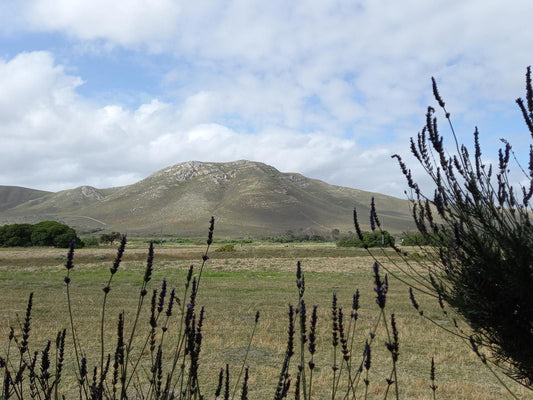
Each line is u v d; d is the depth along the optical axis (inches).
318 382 371.2
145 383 328.8
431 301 844.0
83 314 670.5
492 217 140.5
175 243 4938.5
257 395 342.3
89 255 1937.7
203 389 344.8
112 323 591.5
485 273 140.3
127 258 1953.7
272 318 671.8
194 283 108.9
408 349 495.8
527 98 128.3
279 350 485.4
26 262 1715.1
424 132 148.3
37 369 317.7
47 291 970.7
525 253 130.9
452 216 145.3
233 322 630.5
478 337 157.4
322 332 566.3
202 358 442.0
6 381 111.7
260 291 1040.8
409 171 152.7
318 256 2247.8
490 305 142.6
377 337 548.7
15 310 701.3
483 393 352.8
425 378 397.4
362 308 767.1
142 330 548.1
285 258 2170.3
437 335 556.4
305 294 984.9
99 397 105.7
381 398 343.0
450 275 152.1
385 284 101.6
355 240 2950.3
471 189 137.7
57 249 2785.4
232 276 1444.4
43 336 506.6
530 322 141.3
